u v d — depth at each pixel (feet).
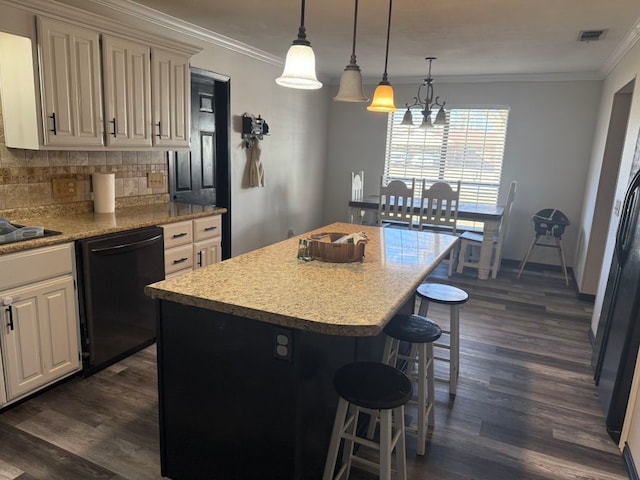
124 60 9.62
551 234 16.79
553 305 14.15
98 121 9.27
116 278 8.97
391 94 8.66
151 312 9.96
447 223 15.58
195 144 13.69
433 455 7.00
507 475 6.64
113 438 7.07
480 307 13.76
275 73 16.88
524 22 10.80
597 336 10.00
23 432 7.12
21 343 7.45
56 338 8.03
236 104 14.93
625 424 7.23
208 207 12.05
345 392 5.09
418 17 10.64
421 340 6.64
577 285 15.99
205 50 13.25
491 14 10.26
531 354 10.67
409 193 15.56
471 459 6.95
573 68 16.21
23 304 7.39
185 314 5.58
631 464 6.73
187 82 11.43
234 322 5.26
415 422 7.82
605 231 14.12
